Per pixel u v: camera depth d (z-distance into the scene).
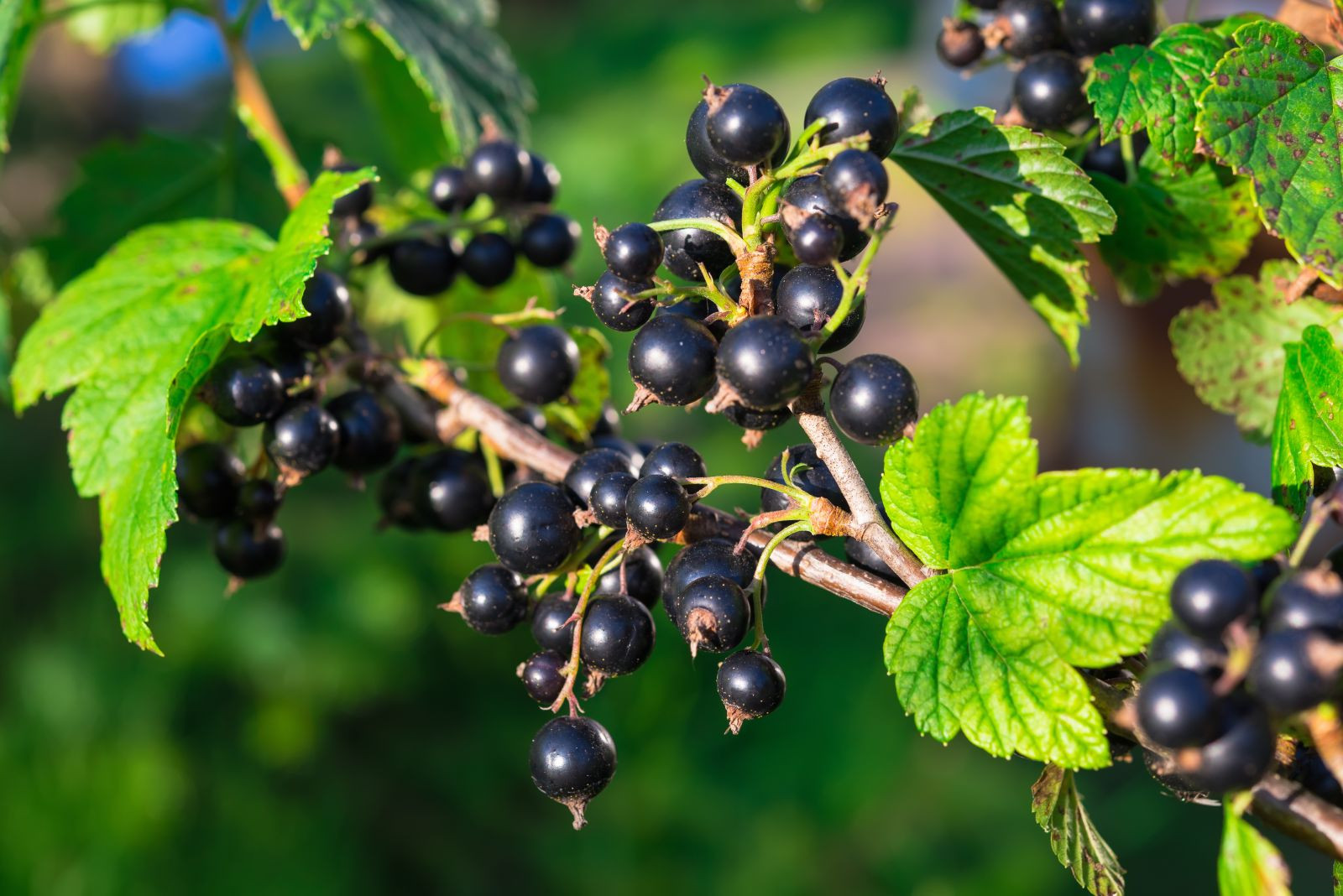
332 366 0.42
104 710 1.07
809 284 0.35
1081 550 0.34
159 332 0.42
